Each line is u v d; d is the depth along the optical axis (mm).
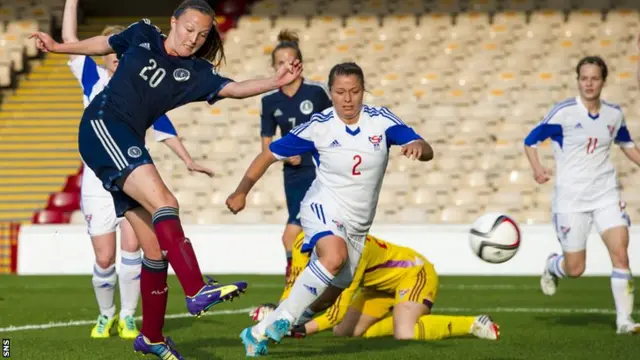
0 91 70562
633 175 59406
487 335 24328
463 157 61250
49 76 72375
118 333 26281
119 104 17797
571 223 28531
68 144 66625
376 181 21172
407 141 20469
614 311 33312
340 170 20875
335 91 20609
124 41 18531
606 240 27594
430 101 66750
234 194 21062
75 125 68062
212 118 65938
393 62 70438
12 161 65188
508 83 67625
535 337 25062
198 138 64062
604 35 71375
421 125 63969
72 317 30891
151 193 16938
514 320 30234
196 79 18297
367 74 69375
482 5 75250
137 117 17922
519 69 68500
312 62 70750
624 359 20578
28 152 66000
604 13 73750
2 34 74438
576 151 28312
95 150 17516
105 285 25469
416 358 20516
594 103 28109
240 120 65875
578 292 41250
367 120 20984
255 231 52656
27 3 77625
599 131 28000
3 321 29641
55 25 77250
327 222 20891
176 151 25781
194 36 17984
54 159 65438
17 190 63062
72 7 22250
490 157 61000
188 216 58062
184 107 66625
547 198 57594
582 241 28656
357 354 21172
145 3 83750
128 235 25172
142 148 17500
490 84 67688
